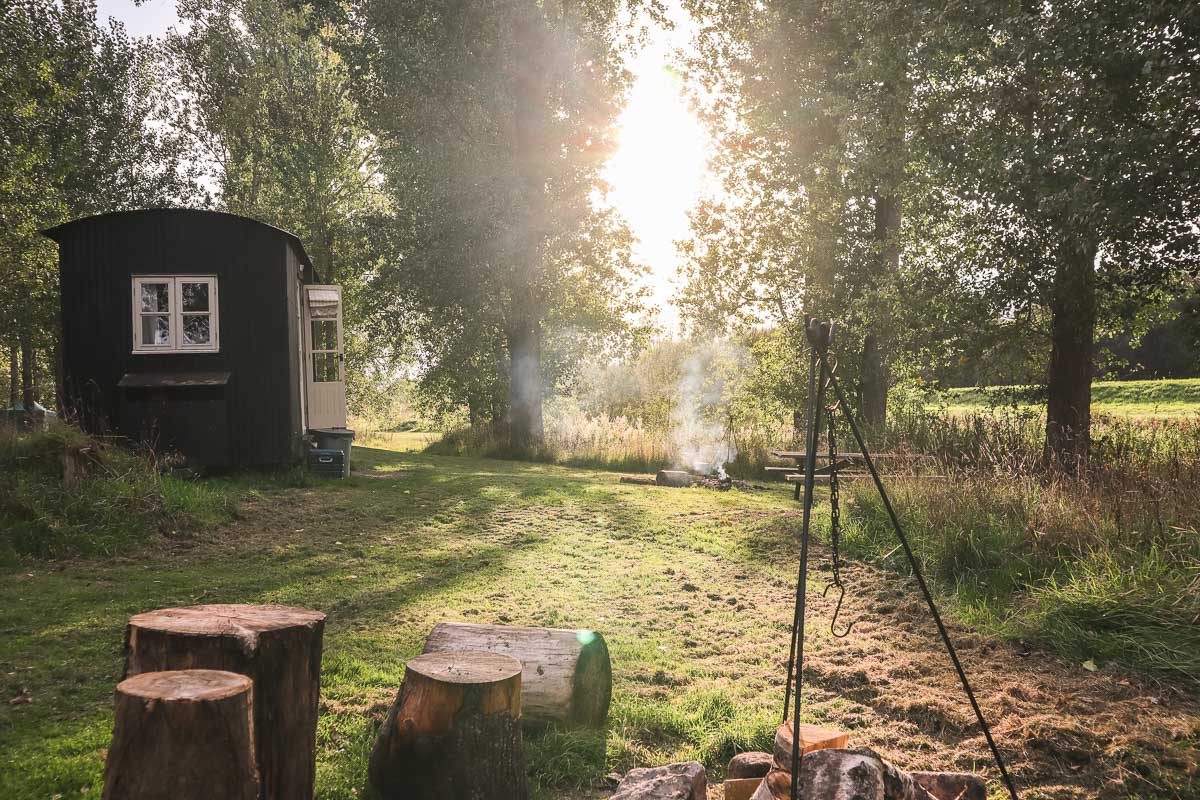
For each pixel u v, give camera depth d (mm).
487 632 4707
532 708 4422
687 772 3449
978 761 4148
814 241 20859
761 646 6090
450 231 21734
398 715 3416
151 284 14445
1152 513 7191
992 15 11281
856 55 14492
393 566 8523
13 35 18922
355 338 30281
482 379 25672
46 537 8359
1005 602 6879
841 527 9984
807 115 18812
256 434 14625
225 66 27906
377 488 14641
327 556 8891
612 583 8039
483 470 18969
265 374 14703
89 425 14148
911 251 15336
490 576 8164
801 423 22000
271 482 14188
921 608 6980
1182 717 4574
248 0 27734
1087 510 7684
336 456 15383
